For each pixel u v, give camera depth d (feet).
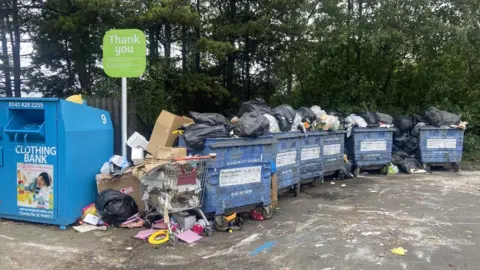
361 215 22.47
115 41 23.20
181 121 22.59
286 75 49.70
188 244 17.34
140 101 35.68
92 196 20.70
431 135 39.09
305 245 17.39
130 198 20.15
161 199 17.87
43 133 18.83
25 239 17.56
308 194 28.43
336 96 50.93
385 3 44.04
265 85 48.62
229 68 44.96
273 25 41.06
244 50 43.11
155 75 38.17
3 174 19.71
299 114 29.91
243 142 19.92
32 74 44.52
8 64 43.73
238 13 42.50
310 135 29.60
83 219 19.54
